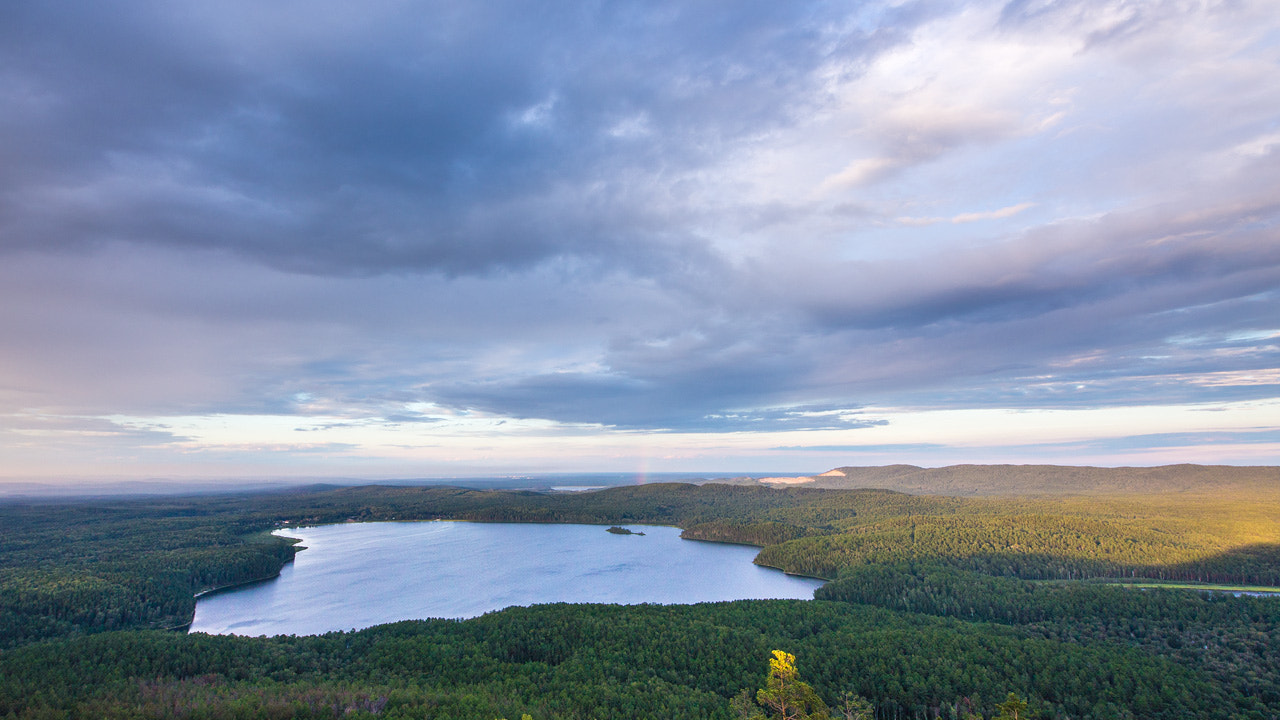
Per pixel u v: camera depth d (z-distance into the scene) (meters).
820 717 96.88
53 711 128.75
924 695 155.38
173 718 128.00
